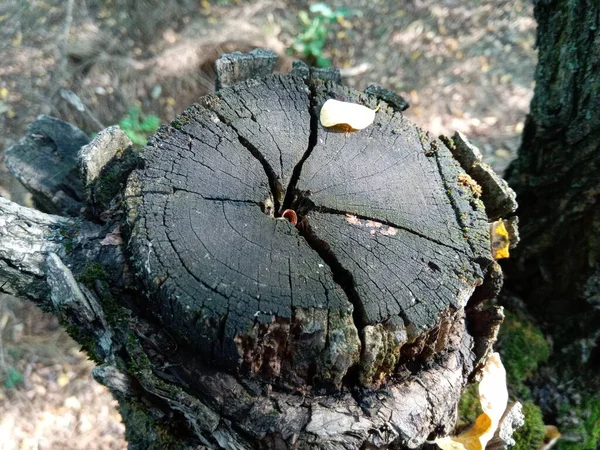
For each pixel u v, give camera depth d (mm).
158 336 229
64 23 788
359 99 287
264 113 270
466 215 246
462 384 252
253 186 241
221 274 211
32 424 529
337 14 814
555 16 331
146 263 213
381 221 239
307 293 209
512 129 731
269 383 225
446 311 221
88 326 230
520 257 393
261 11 836
